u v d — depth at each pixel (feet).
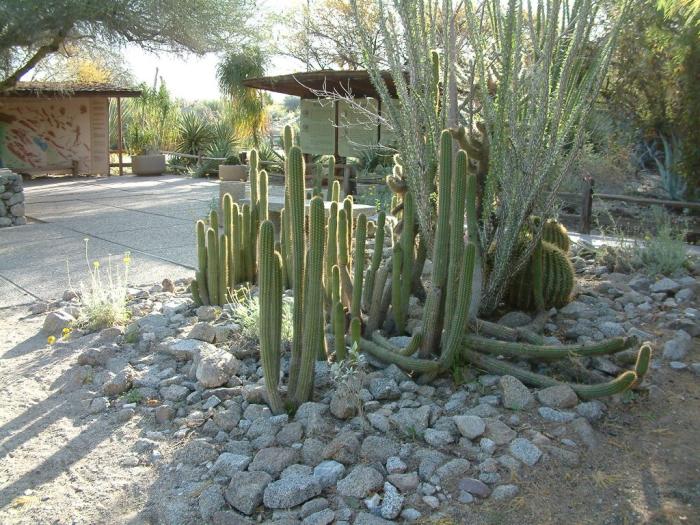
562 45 14.89
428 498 9.41
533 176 13.96
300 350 11.98
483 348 12.71
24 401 13.23
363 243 13.83
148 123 79.36
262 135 80.38
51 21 45.32
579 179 34.50
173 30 50.26
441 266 12.60
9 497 10.20
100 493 10.19
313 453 10.48
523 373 12.34
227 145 68.13
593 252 22.36
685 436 11.00
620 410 11.81
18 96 61.26
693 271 20.29
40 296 20.62
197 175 64.85
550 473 9.98
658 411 11.78
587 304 17.10
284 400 12.09
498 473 9.94
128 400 12.91
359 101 47.85
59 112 66.95
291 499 9.41
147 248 27.73
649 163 47.03
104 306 17.21
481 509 9.27
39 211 39.91
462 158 12.00
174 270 23.65
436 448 10.60
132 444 11.48
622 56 35.24
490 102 14.57
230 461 10.43
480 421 10.91
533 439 10.66
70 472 10.76
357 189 42.88
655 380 12.84
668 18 31.71
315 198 11.31
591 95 14.40
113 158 77.97
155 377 13.60
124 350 15.26
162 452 11.14
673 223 29.60
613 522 9.05
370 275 14.90
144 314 18.03
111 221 35.37
